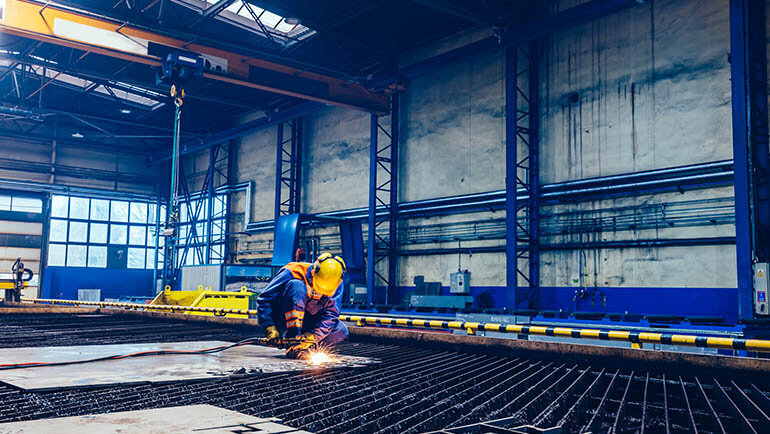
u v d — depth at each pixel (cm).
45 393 324
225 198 3070
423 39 2116
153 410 264
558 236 1733
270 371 418
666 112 1540
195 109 2941
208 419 246
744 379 439
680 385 427
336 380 401
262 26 1942
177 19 2109
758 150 1348
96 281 3303
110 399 310
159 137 3128
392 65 2211
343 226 2261
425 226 2102
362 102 2116
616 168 1623
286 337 530
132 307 1206
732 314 1404
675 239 1503
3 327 904
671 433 295
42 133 3203
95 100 2930
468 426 251
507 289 1731
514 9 1802
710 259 1450
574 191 1684
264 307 537
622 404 335
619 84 1633
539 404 332
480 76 1975
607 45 1664
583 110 1700
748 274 1266
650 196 1562
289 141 2723
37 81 2775
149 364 447
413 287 2116
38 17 1530
